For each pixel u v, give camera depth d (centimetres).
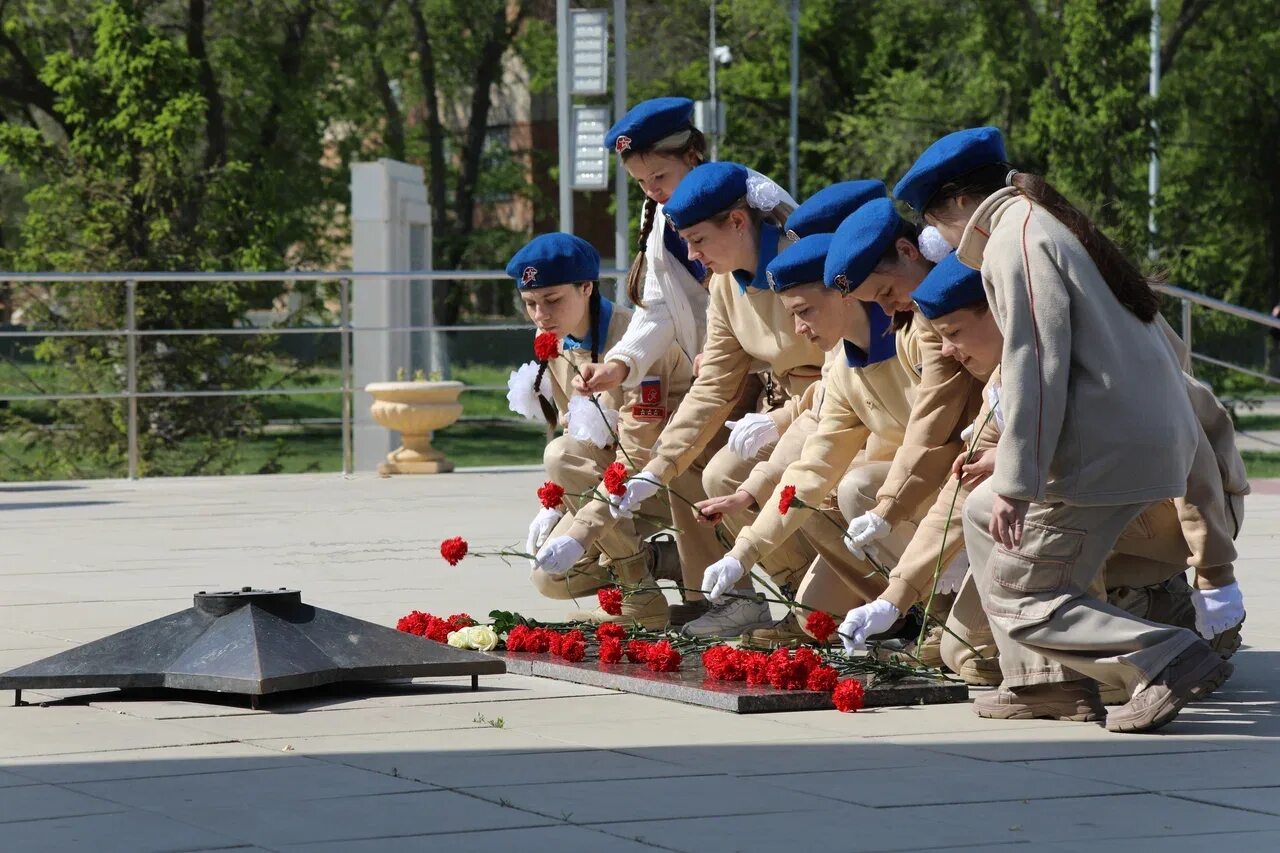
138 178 3061
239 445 2770
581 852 423
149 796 487
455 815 463
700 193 764
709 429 803
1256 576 1050
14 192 5025
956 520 661
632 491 779
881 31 5550
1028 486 563
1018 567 587
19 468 2689
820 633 681
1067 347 564
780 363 782
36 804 477
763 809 471
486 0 5753
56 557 1164
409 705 646
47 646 788
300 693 671
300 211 5203
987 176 611
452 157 6294
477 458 3139
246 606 655
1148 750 560
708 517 751
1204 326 3131
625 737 583
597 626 795
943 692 656
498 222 6644
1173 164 5366
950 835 442
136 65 3519
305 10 4969
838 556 743
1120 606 673
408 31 5734
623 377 820
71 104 3569
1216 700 653
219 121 4578
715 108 3456
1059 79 4175
